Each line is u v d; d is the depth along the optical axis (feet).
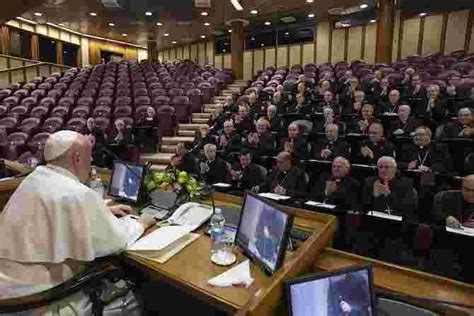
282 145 17.60
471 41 34.22
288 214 4.29
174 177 7.40
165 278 4.54
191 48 57.57
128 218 6.04
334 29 42.32
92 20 38.99
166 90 32.19
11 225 4.69
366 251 8.75
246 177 15.11
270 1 32.32
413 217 9.70
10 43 40.70
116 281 5.39
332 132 16.02
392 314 4.07
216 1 32.60
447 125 15.83
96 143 19.26
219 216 6.08
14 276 4.59
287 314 3.52
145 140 22.56
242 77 41.60
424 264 7.99
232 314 3.85
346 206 11.02
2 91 33.22
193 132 25.57
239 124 21.81
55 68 46.91
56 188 4.84
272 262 4.30
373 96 21.90
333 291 3.69
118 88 32.63
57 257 4.60
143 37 51.65
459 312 4.12
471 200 9.70
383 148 14.87
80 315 5.01
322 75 30.50
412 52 38.01
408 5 35.29
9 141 21.56
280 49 47.32
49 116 26.40
